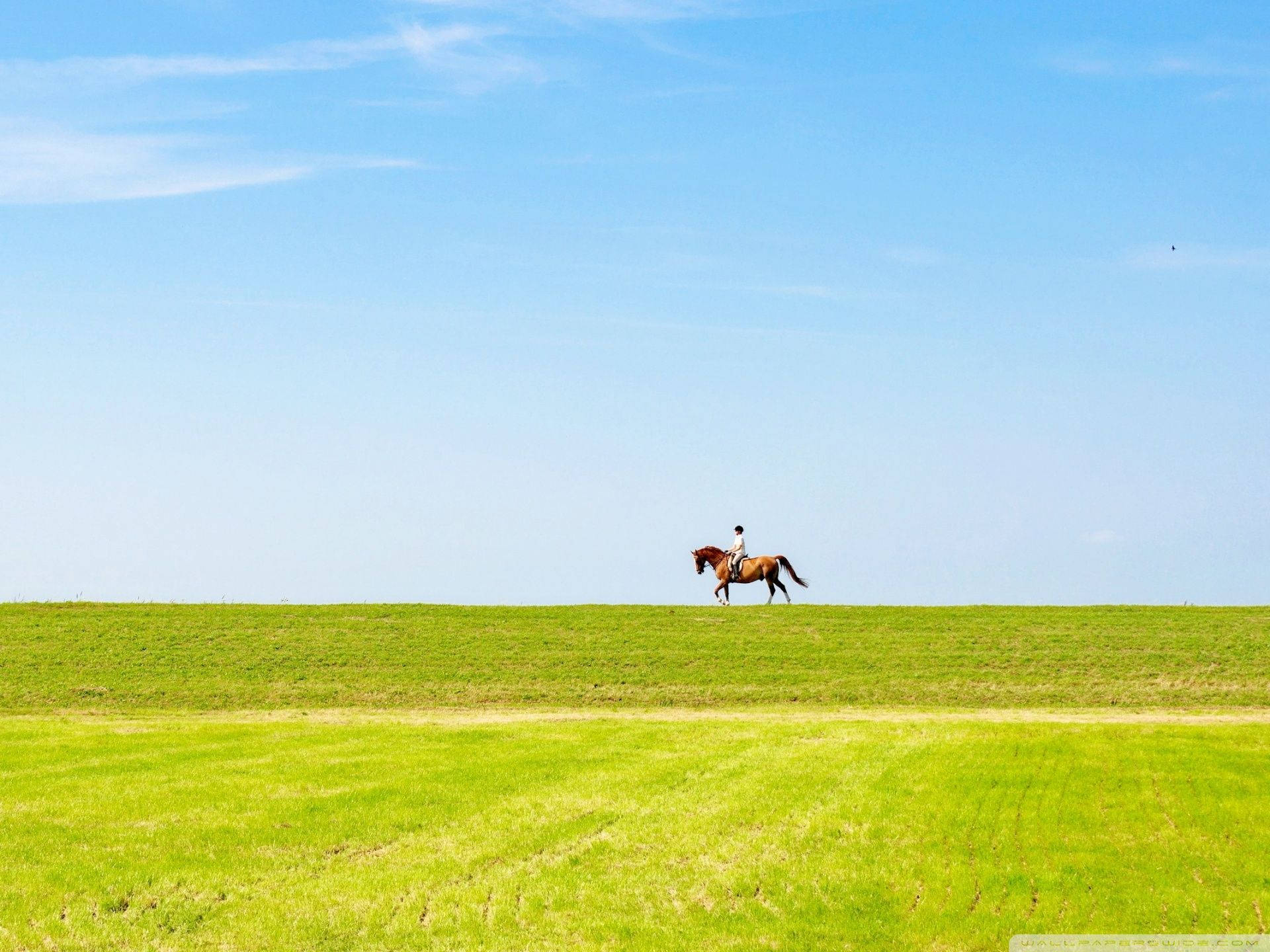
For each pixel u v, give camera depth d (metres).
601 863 18.78
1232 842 19.36
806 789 23.09
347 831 20.39
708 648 44.16
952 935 15.85
